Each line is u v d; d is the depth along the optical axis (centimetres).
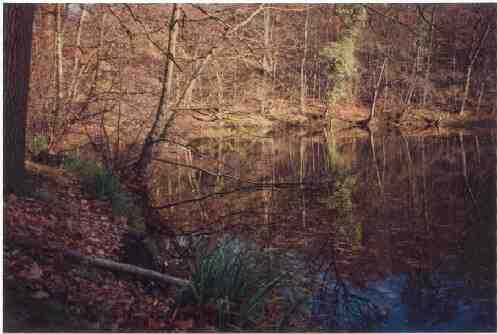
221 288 420
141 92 1026
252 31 1312
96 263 428
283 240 644
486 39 1320
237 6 1108
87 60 1041
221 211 783
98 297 394
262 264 518
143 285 443
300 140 1487
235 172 1080
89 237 513
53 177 653
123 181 845
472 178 1034
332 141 1477
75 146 899
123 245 542
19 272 372
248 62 1325
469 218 766
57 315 350
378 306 486
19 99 503
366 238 659
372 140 1514
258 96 1426
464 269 571
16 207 471
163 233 648
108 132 1002
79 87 1021
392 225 727
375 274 554
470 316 480
